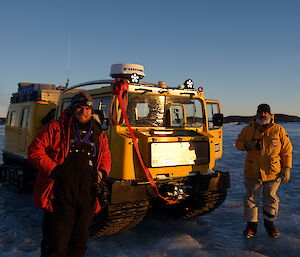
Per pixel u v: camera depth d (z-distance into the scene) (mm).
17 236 4496
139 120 4602
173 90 4949
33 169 6898
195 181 4656
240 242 4293
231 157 14367
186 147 4508
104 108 4516
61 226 2539
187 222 5215
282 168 4371
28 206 6172
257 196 4488
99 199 2666
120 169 4023
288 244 4180
